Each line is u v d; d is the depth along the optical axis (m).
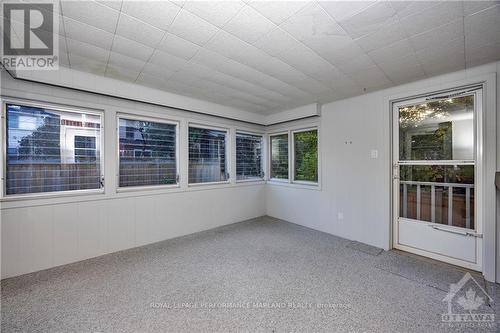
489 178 2.33
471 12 1.58
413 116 2.99
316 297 2.04
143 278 2.36
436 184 2.81
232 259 2.83
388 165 3.11
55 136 2.70
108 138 3.00
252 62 2.38
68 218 2.69
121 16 1.64
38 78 2.40
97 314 1.80
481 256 2.46
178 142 3.73
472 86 2.50
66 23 1.72
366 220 3.36
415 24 1.72
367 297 2.04
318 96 3.52
